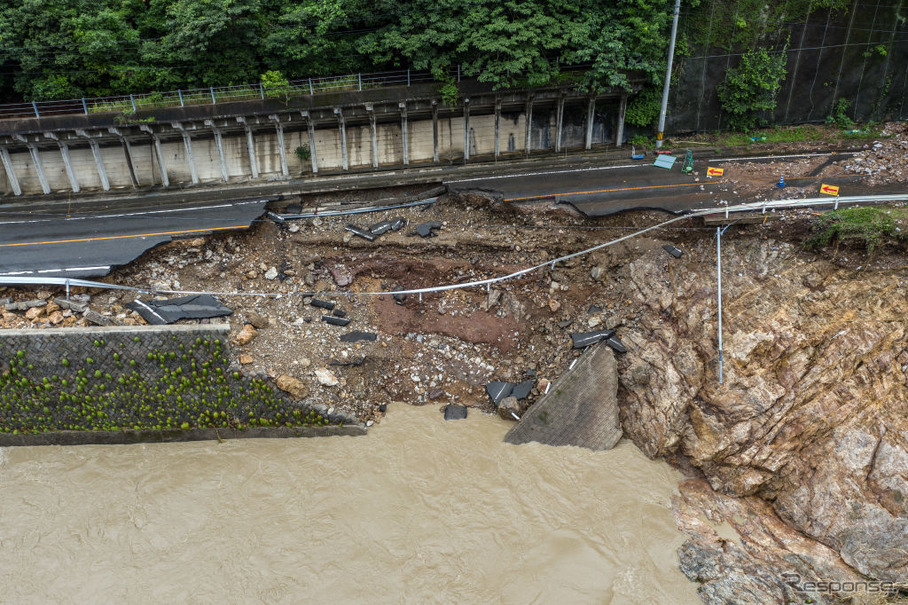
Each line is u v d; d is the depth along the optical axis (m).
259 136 29.27
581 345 23.03
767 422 19.92
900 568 17.50
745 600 17.02
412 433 22.33
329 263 25.47
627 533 19.11
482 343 23.86
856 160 27.00
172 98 27.97
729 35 29.16
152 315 22.52
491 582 17.98
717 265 22.95
